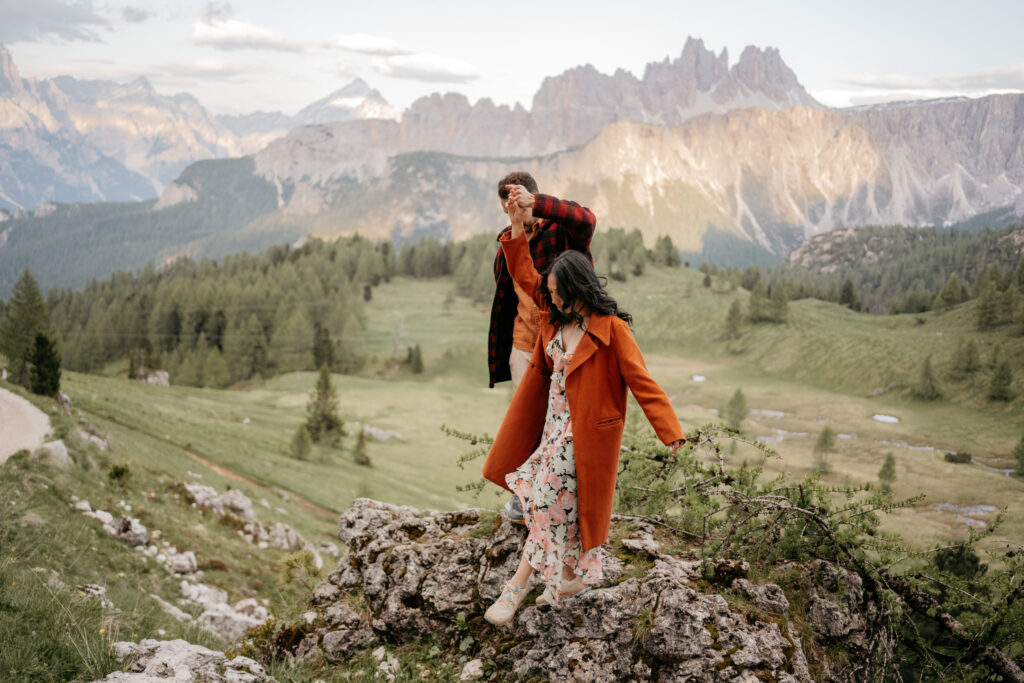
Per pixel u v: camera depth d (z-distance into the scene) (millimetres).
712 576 4359
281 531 28078
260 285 182875
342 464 60312
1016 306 123375
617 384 3336
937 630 5055
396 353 157625
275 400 96188
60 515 17250
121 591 12703
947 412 101625
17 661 4020
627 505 5441
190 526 23594
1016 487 44875
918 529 13211
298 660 5113
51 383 31594
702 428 4969
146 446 34875
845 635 4332
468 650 4656
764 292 175500
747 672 3756
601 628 4168
